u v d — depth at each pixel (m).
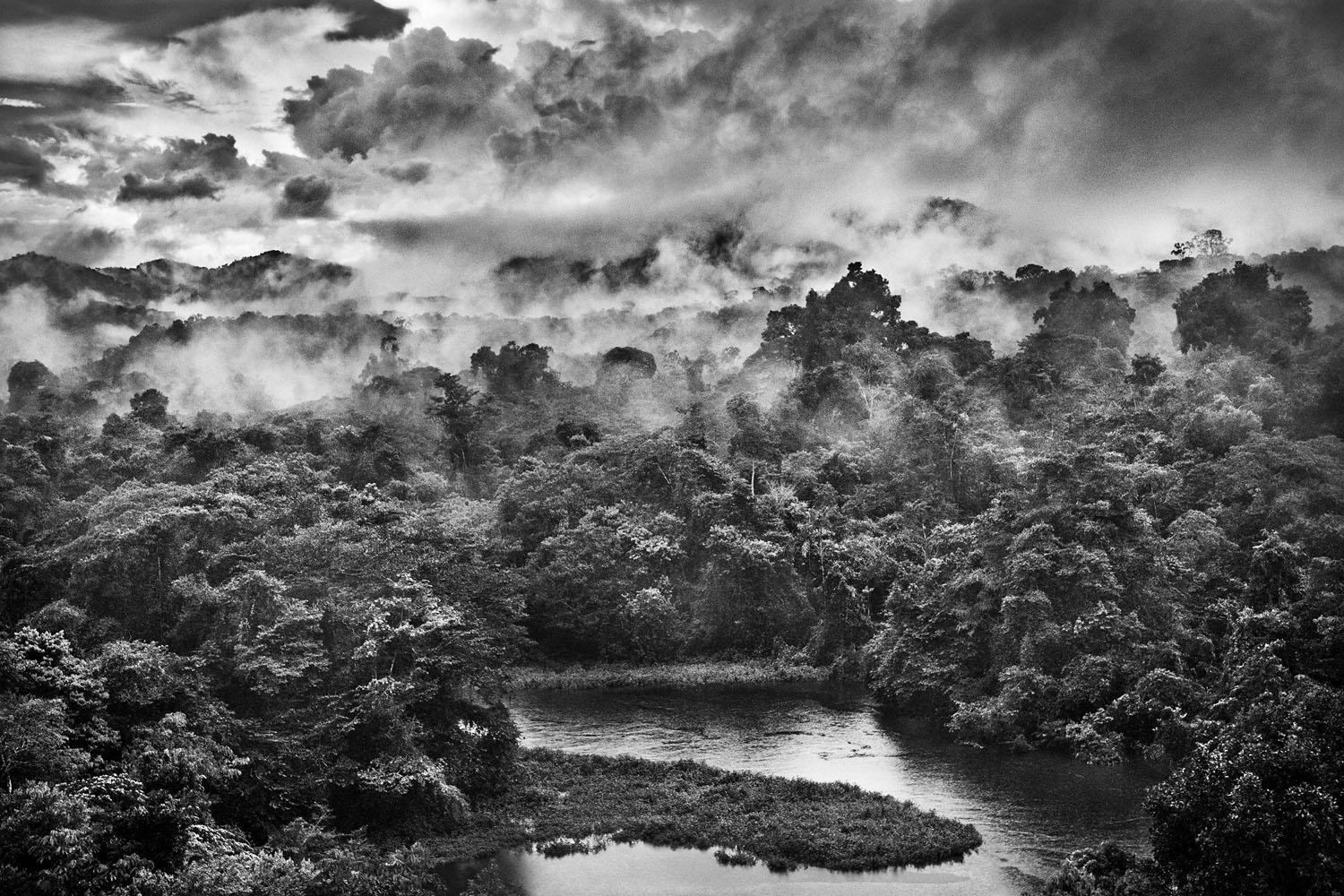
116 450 157.62
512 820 64.56
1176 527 97.38
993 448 131.00
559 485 137.12
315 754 61.00
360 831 59.09
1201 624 85.75
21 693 53.69
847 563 117.00
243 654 63.47
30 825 42.62
